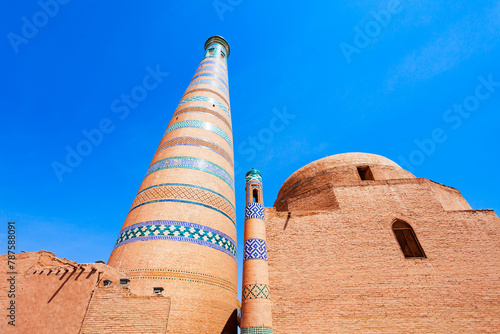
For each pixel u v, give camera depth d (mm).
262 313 7473
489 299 8016
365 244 9211
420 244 9242
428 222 9734
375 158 14820
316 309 7949
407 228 9781
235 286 11836
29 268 8852
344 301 8062
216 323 9766
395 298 8086
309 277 8523
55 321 7535
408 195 10531
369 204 10305
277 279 8500
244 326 7355
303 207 11656
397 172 14094
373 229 9586
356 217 9922
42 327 7559
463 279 8398
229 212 13141
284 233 9523
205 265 10500
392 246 9141
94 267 8086
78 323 7277
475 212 9945
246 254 8641
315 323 7727
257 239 8867
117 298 7617
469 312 7816
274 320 7797
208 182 12914
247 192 10164
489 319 7699
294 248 9164
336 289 8281
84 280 7992
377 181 11039
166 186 12094
